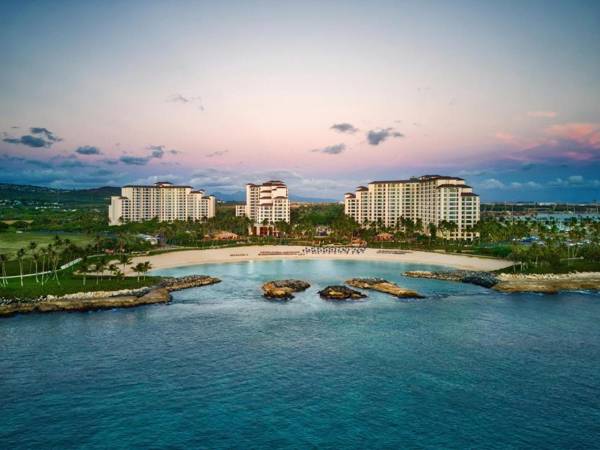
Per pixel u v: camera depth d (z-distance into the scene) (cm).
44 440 5441
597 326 10181
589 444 5434
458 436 5584
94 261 16112
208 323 10281
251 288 14688
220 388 6831
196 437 5512
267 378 7200
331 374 7375
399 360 8012
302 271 18775
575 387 6944
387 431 5678
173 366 7650
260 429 5700
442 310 11681
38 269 15688
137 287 13362
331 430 5691
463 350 8538
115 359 7950
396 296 13438
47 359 7919
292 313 11288
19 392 6650
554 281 15375
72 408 6197
